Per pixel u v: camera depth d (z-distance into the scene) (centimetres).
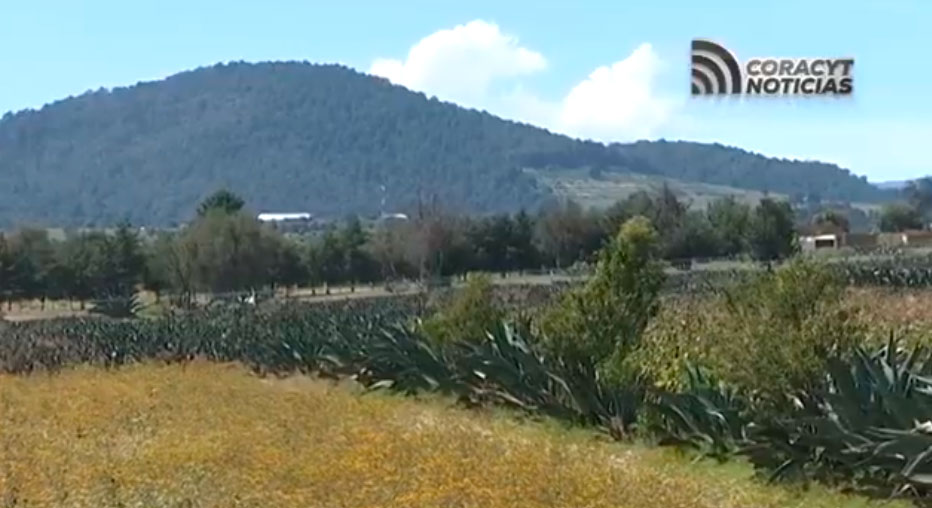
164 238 6128
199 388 2211
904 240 7750
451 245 6288
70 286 5766
